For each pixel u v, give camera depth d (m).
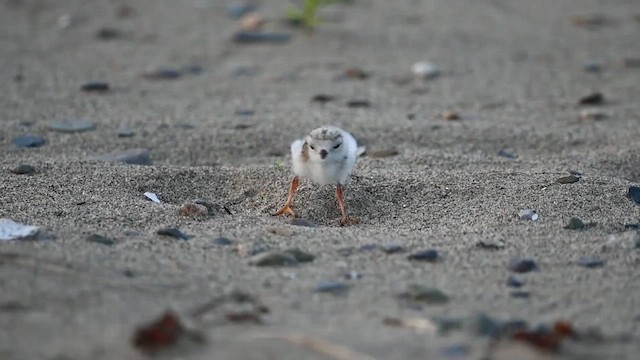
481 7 22.20
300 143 10.95
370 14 21.14
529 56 18.64
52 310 7.41
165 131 13.81
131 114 14.77
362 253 9.14
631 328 7.54
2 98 15.54
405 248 9.27
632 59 18.36
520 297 8.19
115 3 21.72
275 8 21.12
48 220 9.88
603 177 11.57
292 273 8.55
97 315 7.36
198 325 7.25
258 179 11.43
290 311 7.69
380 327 7.36
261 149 13.24
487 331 7.23
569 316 7.79
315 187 11.09
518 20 21.27
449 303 7.98
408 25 20.45
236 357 6.71
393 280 8.48
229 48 18.66
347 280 8.45
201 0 21.97
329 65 17.69
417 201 10.88
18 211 10.17
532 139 13.69
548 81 17.14
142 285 8.00
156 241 9.27
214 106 15.34
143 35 19.48
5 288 7.73
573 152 13.15
